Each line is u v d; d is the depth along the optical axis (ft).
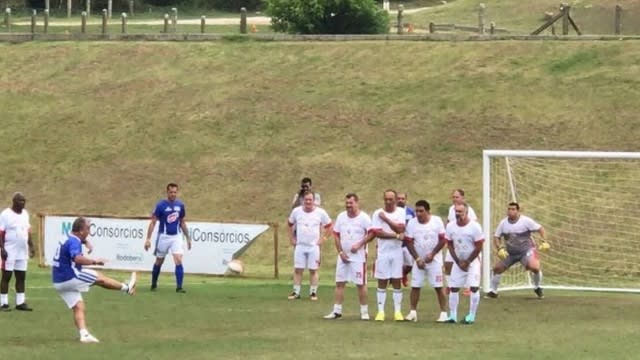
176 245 220.23
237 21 567.59
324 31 438.40
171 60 410.52
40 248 276.41
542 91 356.79
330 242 292.81
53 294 209.05
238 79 390.01
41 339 150.20
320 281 252.01
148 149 356.79
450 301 173.17
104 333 156.76
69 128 374.43
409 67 383.86
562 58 375.66
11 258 180.34
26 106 391.45
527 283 242.37
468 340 152.25
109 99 388.57
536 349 144.36
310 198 207.21
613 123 335.47
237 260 260.01
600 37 389.60
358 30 438.40
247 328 163.63
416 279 174.19
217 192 329.72
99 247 270.05
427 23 542.57
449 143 336.90
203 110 372.58
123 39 433.48
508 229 213.46
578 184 297.33
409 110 355.77
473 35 411.34
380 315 175.42
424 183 320.91
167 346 144.56
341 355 137.90
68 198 339.36
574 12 512.63
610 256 270.05
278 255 285.64
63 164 356.59
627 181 297.74
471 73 374.02
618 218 284.20
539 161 307.37
